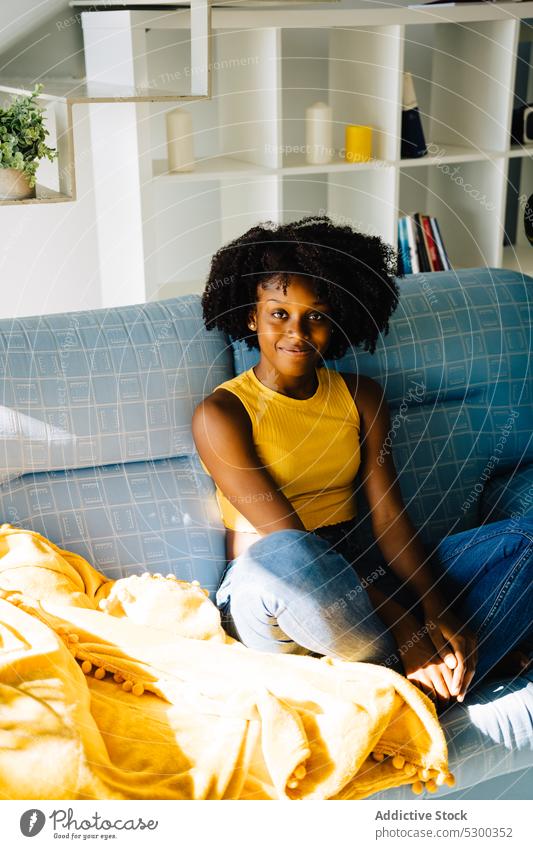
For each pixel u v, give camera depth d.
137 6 1.89
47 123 2.10
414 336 1.52
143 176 1.97
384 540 1.35
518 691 1.17
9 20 1.98
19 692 1.00
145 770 1.00
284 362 1.29
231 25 1.93
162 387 1.36
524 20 2.51
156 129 2.26
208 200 2.41
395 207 2.31
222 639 1.20
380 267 1.40
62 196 1.74
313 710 1.04
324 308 1.30
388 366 1.50
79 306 2.39
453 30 2.51
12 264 2.28
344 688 1.06
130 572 1.33
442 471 1.53
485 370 1.56
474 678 1.19
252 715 1.04
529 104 2.58
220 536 1.37
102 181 2.14
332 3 2.26
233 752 1.01
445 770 1.05
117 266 2.17
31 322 1.34
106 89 1.86
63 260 2.33
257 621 1.15
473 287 1.59
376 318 1.41
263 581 1.11
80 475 1.33
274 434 1.30
